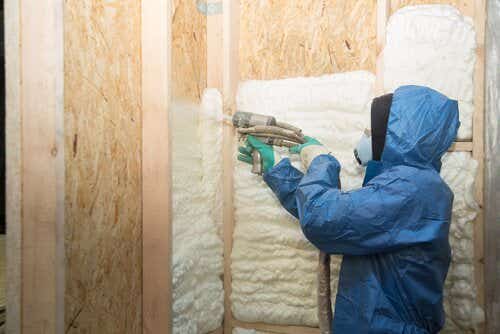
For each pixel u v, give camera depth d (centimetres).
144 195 144
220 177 175
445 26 145
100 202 127
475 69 145
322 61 165
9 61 111
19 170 111
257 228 171
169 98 140
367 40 159
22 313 112
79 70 118
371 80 156
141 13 142
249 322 175
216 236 175
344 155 158
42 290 109
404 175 111
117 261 134
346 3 162
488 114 143
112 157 132
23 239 111
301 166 162
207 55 175
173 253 143
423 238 110
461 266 145
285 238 166
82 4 119
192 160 161
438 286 117
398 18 149
